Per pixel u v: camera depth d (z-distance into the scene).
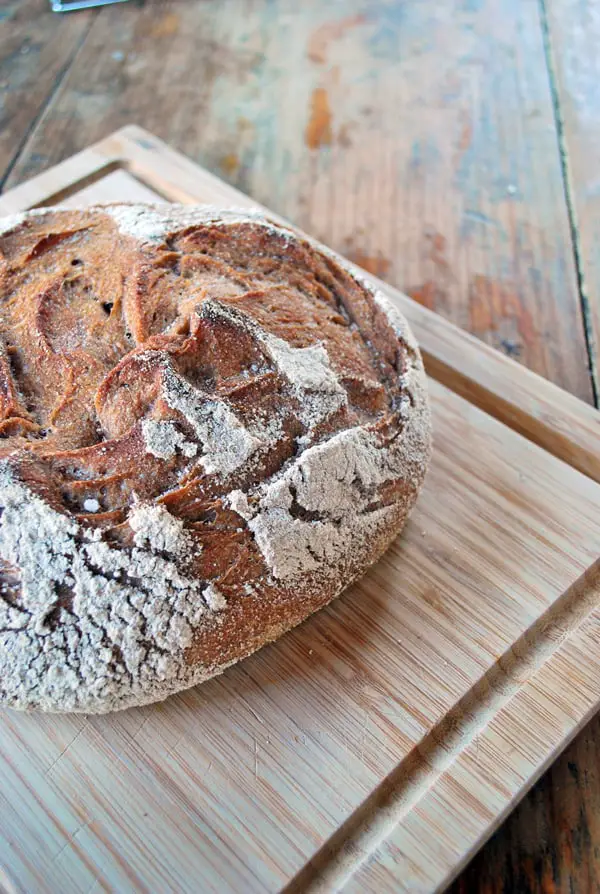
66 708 0.37
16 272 0.42
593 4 0.76
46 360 0.39
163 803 0.37
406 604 0.42
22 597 0.36
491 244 0.59
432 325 0.51
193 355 0.38
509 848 0.39
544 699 0.39
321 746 0.38
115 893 0.35
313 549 0.38
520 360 0.53
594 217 0.60
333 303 0.43
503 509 0.45
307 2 0.79
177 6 0.78
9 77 0.71
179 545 0.37
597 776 0.40
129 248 0.42
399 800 0.38
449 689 0.39
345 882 0.35
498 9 0.76
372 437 0.40
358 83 0.70
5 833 0.37
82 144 0.66
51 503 0.36
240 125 0.67
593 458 0.47
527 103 0.68
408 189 0.63
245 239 0.43
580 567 0.43
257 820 0.37
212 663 0.38
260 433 0.38
